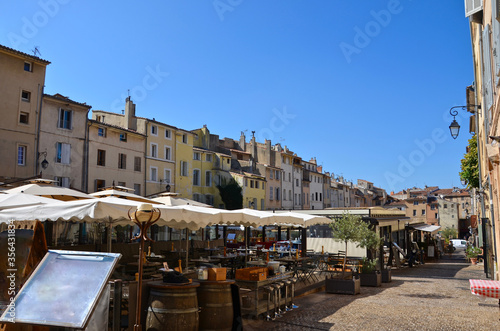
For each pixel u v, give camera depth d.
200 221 10.18
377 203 108.75
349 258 22.64
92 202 7.91
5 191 12.61
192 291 7.59
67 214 7.94
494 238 15.91
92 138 35.62
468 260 33.06
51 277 5.20
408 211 100.19
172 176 46.06
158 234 31.33
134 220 6.72
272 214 13.96
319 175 82.50
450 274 22.73
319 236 25.23
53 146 32.16
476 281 8.31
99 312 6.14
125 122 42.19
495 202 13.97
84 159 34.56
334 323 9.74
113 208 8.13
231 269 17.31
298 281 16.56
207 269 8.44
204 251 22.52
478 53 16.02
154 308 7.30
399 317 10.48
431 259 37.25
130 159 40.12
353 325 9.55
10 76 29.41
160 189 43.91
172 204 14.88
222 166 54.78
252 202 58.25
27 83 30.45
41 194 12.40
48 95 31.67
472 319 10.28
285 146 74.88
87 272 5.23
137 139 41.25
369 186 116.19
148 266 13.26
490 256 17.59
